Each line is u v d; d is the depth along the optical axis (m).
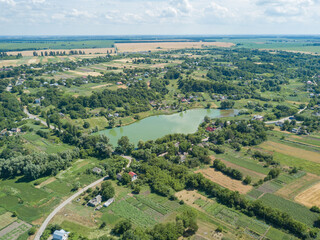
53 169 165.25
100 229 117.69
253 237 112.31
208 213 127.81
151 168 165.25
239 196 134.50
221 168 167.88
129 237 106.12
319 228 116.88
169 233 107.88
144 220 123.25
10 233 115.69
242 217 124.88
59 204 136.00
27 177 162.25
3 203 137.12
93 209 132.25
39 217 126.19
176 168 162.75
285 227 117.56
